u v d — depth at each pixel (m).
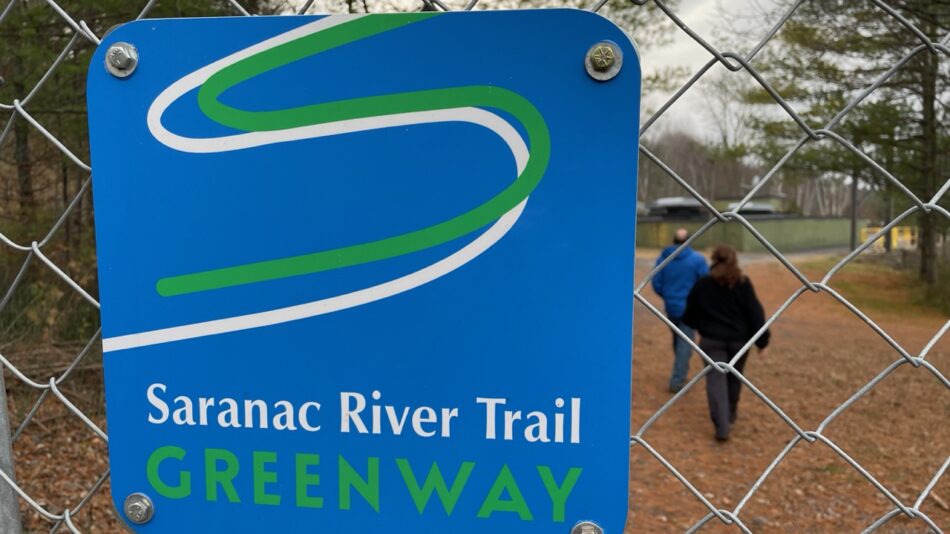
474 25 0.82
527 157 0.83
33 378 4.43
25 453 3.94
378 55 0.84
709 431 5.24
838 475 4.39
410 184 0.85
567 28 0.80
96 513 3.39
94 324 4.70
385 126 0.85
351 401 0.90
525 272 0.84
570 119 0.81
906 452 4.82
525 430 0.87
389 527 0.92
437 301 0.86
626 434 0.85
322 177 0.87
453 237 0.85
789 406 6.06
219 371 0.92
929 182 10.07
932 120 9.80
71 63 3.78
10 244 1.03
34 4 3.69
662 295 6.28
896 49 8.70
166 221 0.90
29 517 3.33
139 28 0.88
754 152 12.19
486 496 0.89
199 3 3.42
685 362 6.24
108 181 0.91
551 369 0.85
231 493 0.95
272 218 0.88
